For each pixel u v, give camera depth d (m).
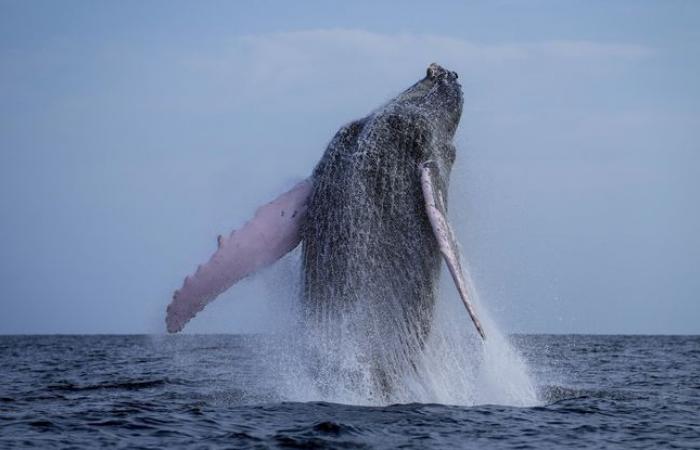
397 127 57.66
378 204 56.62
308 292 57.62
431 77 62.72
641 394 79.56
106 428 49.41
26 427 50.03
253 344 60.75
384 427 48.34
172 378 93.56
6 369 132.50
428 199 54.91
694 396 79.50
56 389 82.12
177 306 57.72
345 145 58.41
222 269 57.38
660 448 46.69
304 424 49.09
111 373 116.19
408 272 56.84
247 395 66.19
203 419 51.75
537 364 147.88
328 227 56.78
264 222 58.00
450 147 60.78
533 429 50.72
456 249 54.56
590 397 73.19
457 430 48.75
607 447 46.56
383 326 56.69
